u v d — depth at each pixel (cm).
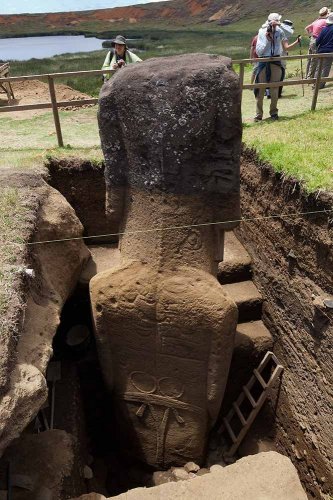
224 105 347
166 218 384
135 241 405
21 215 426
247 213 585
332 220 390
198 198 379
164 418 466
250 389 546
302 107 837
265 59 705
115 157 391
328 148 529
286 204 471
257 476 343
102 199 625
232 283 590
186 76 346
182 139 358
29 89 1232
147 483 487
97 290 415
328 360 414
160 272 396
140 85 356
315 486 455
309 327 445
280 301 507
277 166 483
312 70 915
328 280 409
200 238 391
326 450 429
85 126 838
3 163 596
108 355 447
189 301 392
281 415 524
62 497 331
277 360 520
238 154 367
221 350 403
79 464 398
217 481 341
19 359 304
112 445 538
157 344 425
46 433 374
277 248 502
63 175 607
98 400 537
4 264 362
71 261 480
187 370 430
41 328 353
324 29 863
